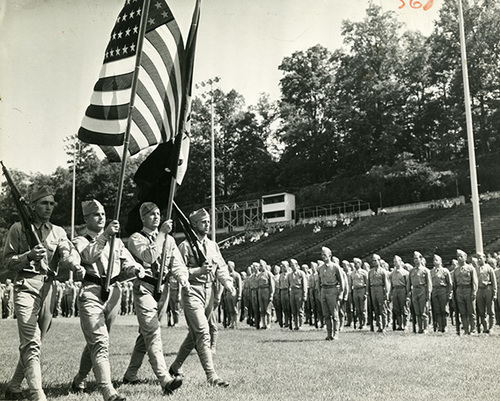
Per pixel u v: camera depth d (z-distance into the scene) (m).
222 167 72.56
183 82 7.83
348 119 65.69
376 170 60.81
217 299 10.71
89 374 7.91
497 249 38.38
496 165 52.16
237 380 7.30
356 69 64.25
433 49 57.12
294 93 70.00
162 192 8.45
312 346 11.71
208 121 67.69
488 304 15.63
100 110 8.38
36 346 6.03
